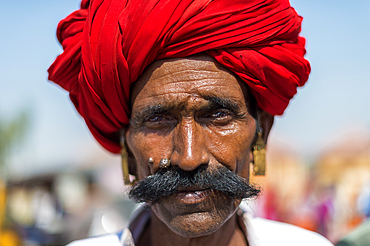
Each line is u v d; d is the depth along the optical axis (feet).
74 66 5.45
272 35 5.00
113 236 6.70
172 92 4.79
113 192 26.84
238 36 4.85
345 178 29.19
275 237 6.62
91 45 5.07
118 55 4.92
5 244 18.85
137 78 5.08
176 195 4.77
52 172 24.61
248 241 6.20
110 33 4.94
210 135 4.89
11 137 58.95
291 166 32.73
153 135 5.00
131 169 5.90
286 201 27.17
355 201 22.91
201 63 4.86
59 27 5.61
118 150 6.25
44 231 19.06
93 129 5.91
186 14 4.73
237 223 6.23
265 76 5.03
